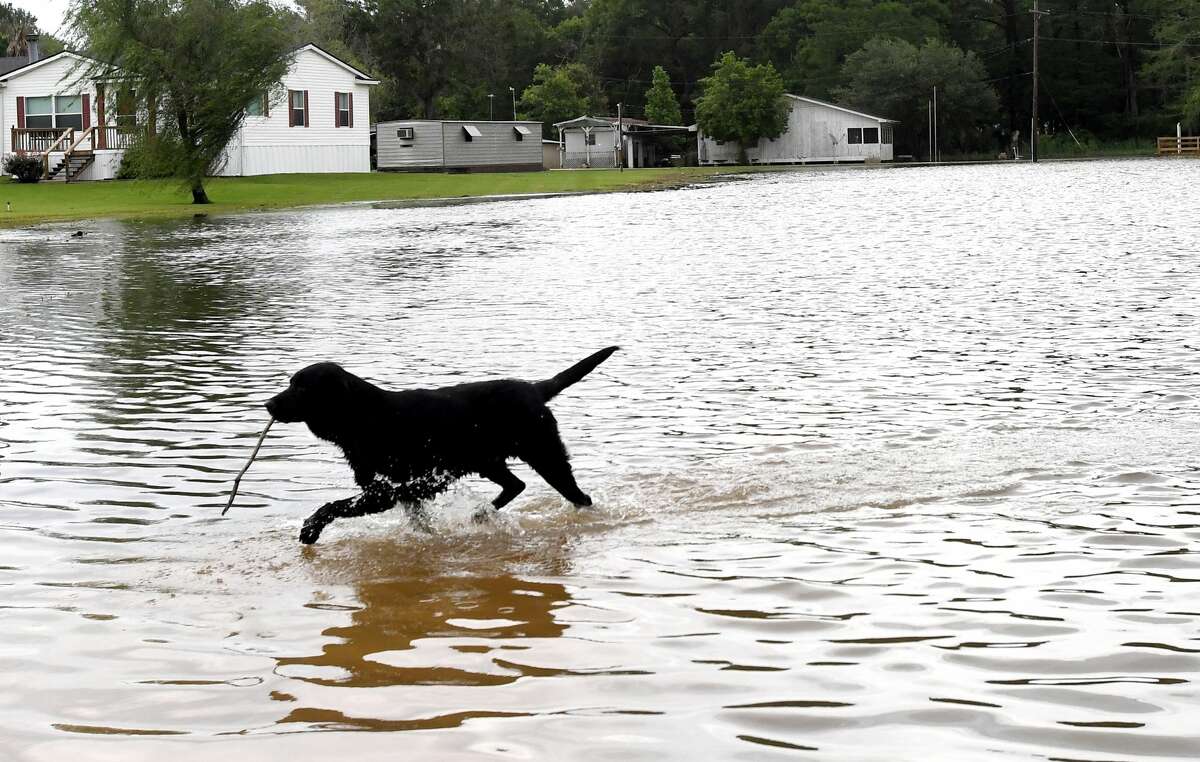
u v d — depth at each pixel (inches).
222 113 1646.2
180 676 171.3
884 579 209.0
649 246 952.9
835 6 4106.8
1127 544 225.3
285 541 243.3
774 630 185.2
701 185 2033.7
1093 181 1673.2
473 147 2741.1
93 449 322.7
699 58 4355.3
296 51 2105.1
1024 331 489.7
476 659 176.1
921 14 4072.3
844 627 185.8
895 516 249.9
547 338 510.3
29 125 2110.0
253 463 307.1
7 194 1775.3
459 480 288.0
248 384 416.5
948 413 346.0
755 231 1066.7
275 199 1732.3
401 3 3806.6
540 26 4594.0
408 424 248.7
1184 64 3479.3
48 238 1148.5
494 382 261.0
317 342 511.8
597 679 167.2
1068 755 140.5
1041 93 3937.0
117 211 1517.0
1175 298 565.3
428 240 1062.4
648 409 362.6
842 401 367.2
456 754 143.9
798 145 3380.9
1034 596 198.1
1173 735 145.3
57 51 2166.6
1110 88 3919.8
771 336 500.1
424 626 191.8
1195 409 339.9
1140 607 191.5
